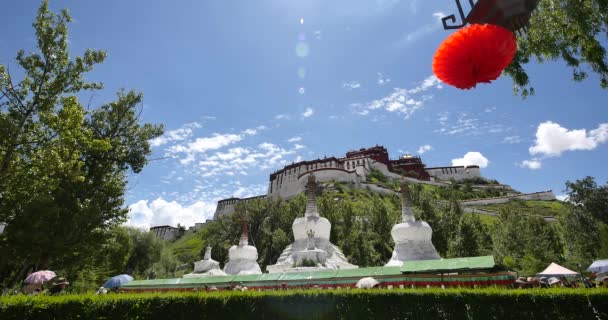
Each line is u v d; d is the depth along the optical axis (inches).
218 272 1274.6
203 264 1352.1
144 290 1033.5
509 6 113.7
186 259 3415.4
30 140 730.2
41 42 751.1
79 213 985.5
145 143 1239.5
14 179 724.7
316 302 511.2
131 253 2203.5
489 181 5251.0
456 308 460.1
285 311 514.3
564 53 420.8
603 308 405.4
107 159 1140.5
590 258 1566.2
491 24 123.0
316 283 815.7
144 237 2315.5
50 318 452.1
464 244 1525.6
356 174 4404.5
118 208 1137.4
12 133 678.5
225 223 2694.4
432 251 967.6
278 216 2380.7
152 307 501.0
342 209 2071.9
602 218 1712.6
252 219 2425.0
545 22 422.3
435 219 1777.8
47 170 741.3
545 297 432.1
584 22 374.0
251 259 1301.7
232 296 518.6
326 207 2062.0
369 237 1886.1
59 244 920.9
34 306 448.5
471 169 5541.3
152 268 2101.4
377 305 489.1
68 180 1005.8
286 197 4584.2
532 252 1443.2
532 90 438.6
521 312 435.5
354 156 5634.8
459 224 1593.3
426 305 472.1
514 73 417.4
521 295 441.1
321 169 4377.5
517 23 122.0
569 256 1660.9
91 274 1355.8
